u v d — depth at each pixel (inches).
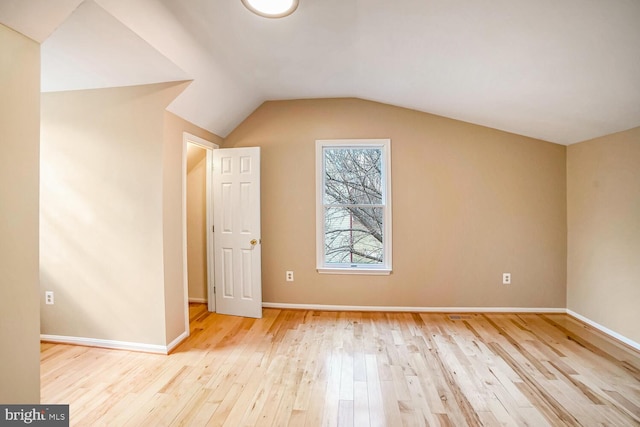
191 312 138.6
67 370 89.4
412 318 129.1
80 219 103.2
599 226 113.7
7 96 50.6
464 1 59.7
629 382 82.0
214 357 97.3
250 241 131.9
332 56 93.4
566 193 130.4
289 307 141.6
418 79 103.3
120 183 100.6
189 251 148.3
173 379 84.8
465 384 81.7
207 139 128.7
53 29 55.1
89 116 101.6
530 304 133.3
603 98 83.6
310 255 140.1
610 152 108.2
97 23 64.9
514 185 132.3
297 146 139.3
